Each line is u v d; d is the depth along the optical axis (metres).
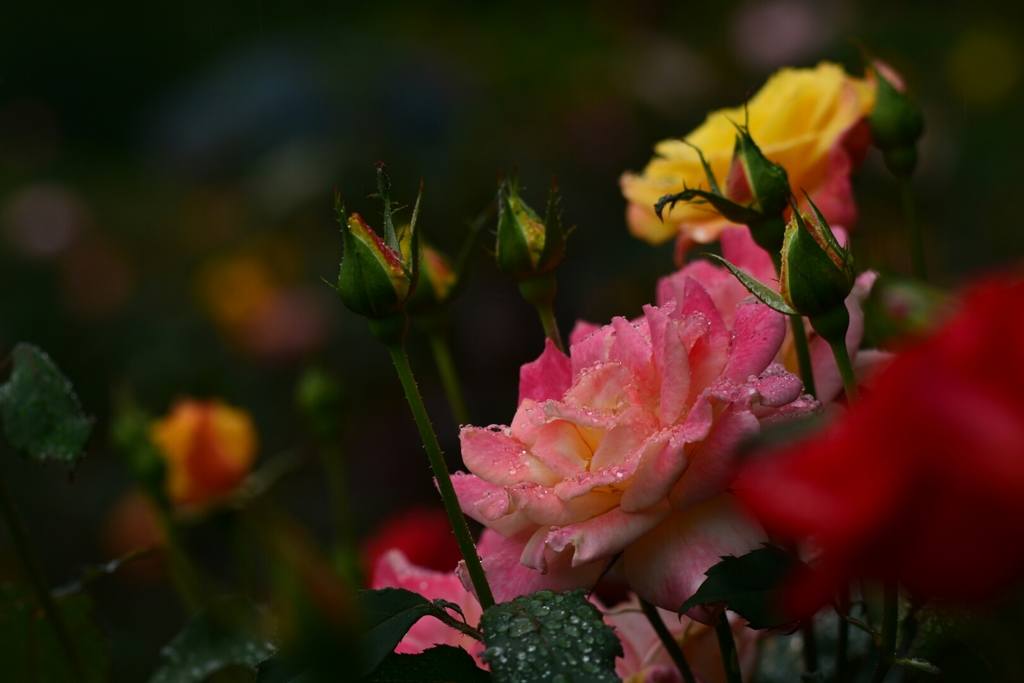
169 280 3.03
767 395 0.72
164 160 3.51
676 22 3.04
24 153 4.16
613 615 0.80
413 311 0.87
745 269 0.80
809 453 0.64
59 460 0.84
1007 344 0.63
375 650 0.72
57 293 3.09
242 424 1.18
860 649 0.83
